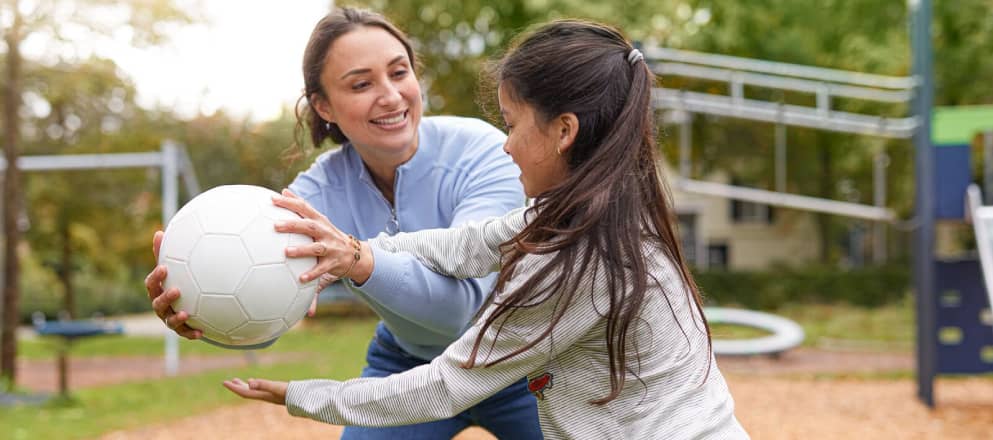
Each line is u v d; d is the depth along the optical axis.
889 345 12.83
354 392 1.97
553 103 1.90
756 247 27.50
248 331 1.98
